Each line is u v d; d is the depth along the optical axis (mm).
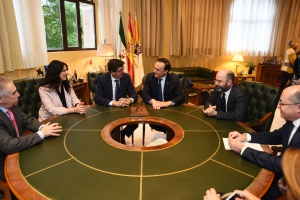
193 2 5461
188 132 1635
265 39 6383
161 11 5168
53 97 2164
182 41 5594
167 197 944
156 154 1306
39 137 1427
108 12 4488
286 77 4465
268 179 1081
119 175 1091
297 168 597
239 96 2031
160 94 2629
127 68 4418
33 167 1149
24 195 942
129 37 4391
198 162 1223
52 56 3656
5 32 2672
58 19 3811
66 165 1173
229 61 6504
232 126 1756
